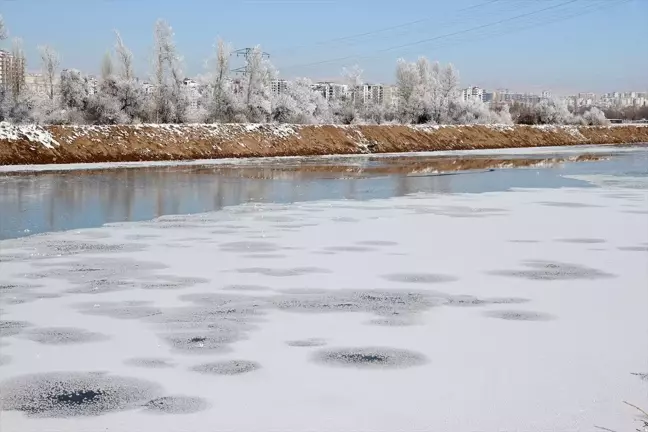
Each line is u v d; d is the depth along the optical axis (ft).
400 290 34.19
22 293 33.47
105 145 130.31
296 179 94.68
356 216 59.16
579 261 40.96
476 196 74.18
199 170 109.50
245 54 186.50
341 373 23.09
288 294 33.35
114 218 57.62
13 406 20.45
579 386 21.90
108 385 22.06
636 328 28.02
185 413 19.95
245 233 50.52
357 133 180.45
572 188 82.64
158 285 35.14
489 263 40.42
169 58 167.32
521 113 289.74
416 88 241.76
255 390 21.66
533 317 29.63
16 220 56.13
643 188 82.28
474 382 22.26
